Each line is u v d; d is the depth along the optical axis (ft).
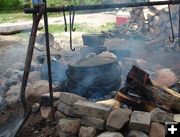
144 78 5.39
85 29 13.79
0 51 10.59
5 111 6.06
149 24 11.28
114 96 5.70
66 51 9.78
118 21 13.09
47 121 5.50
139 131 4.76
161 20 10.93
